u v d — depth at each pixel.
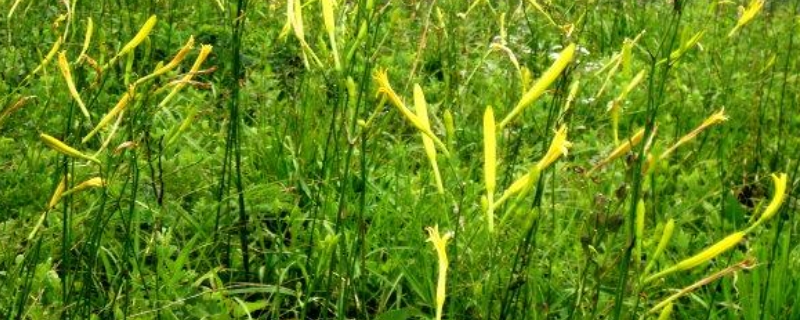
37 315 2.29
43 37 4.26
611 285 2.81
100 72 2.13
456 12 4.86
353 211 3.04
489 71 4.52
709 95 4.55
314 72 3.60
